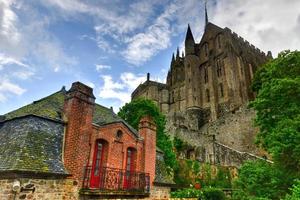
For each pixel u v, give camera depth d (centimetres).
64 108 1309
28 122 1164
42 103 1449
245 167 1709
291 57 1762
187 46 7062
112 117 1802
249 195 1588
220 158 3316
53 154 1127
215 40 6656
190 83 6500
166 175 1803
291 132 1302
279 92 1547
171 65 8094
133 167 1537
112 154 1403
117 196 1310
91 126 1303
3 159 1030
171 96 7338
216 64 6284
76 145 1195
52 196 1036
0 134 1253
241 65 6122
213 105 5794
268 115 1661
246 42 6938
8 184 956
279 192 1395
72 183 1116
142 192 1455
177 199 1647
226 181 2798
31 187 970
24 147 1041
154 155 1675
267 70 1931
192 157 3631
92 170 1269
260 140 1759
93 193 1173
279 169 1459
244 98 5631
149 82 7950
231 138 4025
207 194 2150
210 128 4469
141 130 1703
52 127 1215
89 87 1353
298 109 1438
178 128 4175
